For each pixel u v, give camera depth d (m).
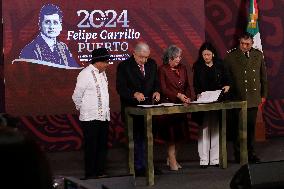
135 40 9.02
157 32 9.09
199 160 7.55
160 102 6.55
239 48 7.09
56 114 8.71
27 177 0.64
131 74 6.32
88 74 6.13
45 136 8.68
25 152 0.65
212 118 6.89
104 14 8.88
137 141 6.44
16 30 8.49
